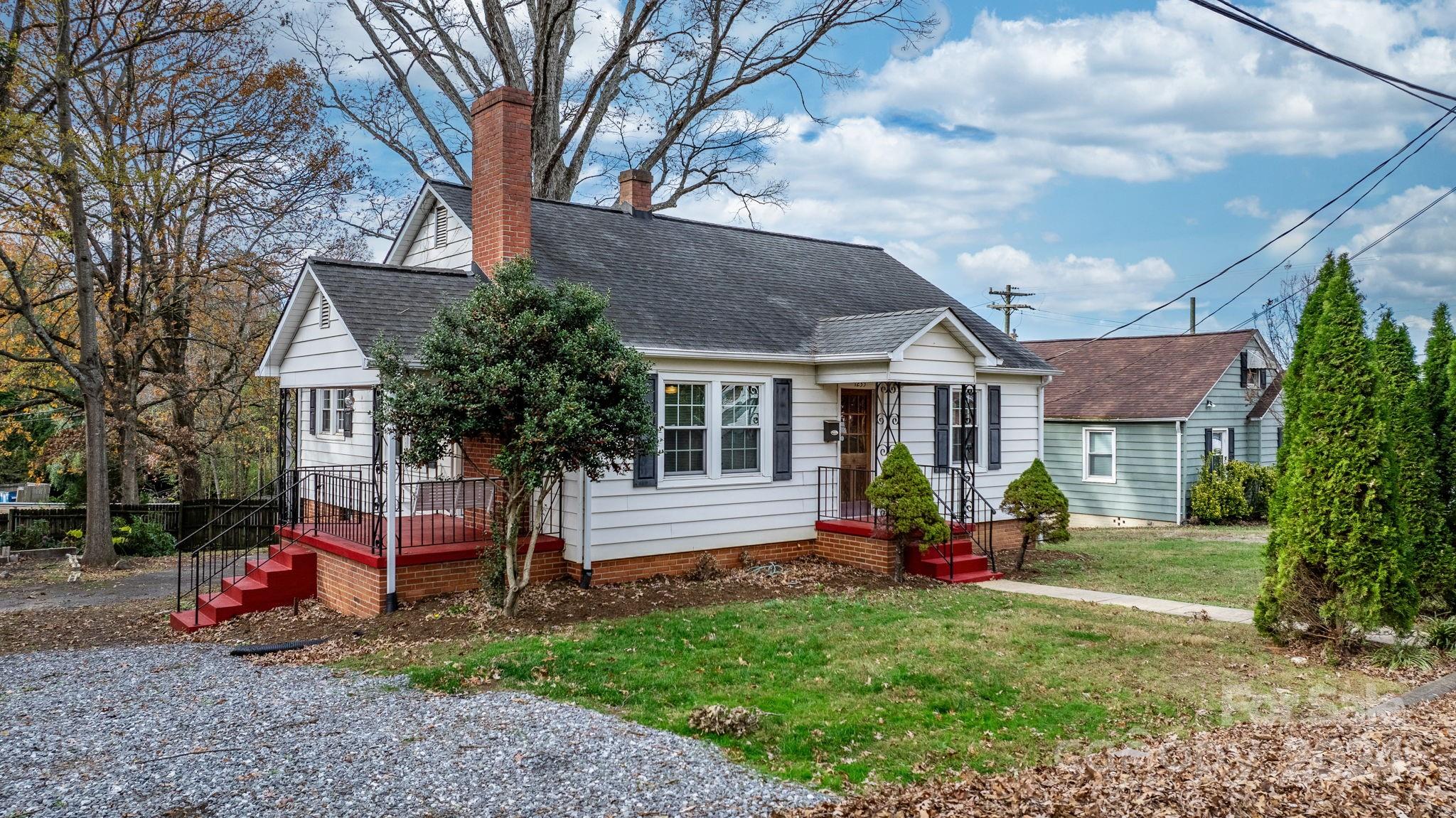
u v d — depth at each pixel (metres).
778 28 24.84
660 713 7.37
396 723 6.90
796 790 5.75
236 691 7.98
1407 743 6.71
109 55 18.08
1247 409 26.19
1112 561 16.25
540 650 8.98
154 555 19.59
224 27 19.50
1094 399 25.62
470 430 9.71
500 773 5.89
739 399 14.16
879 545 14.03
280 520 14.56
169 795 5.53
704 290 15.45
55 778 5.81
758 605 11.51
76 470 29.11
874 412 15.34
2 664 9.38
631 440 10.34
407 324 11.94
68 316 24.09
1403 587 9.23
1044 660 9.09
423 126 26.20
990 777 6.11
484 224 14.13
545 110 24.22
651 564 13.13
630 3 24.83
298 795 5.53
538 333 9.78
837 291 17.78
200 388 23.80
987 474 17.38
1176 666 8.98
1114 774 6.14
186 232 23.52
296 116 22.73
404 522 13.68
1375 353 10.30
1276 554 10.05
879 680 8.31
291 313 14.21
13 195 18.23
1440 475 10.80
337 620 10.95
